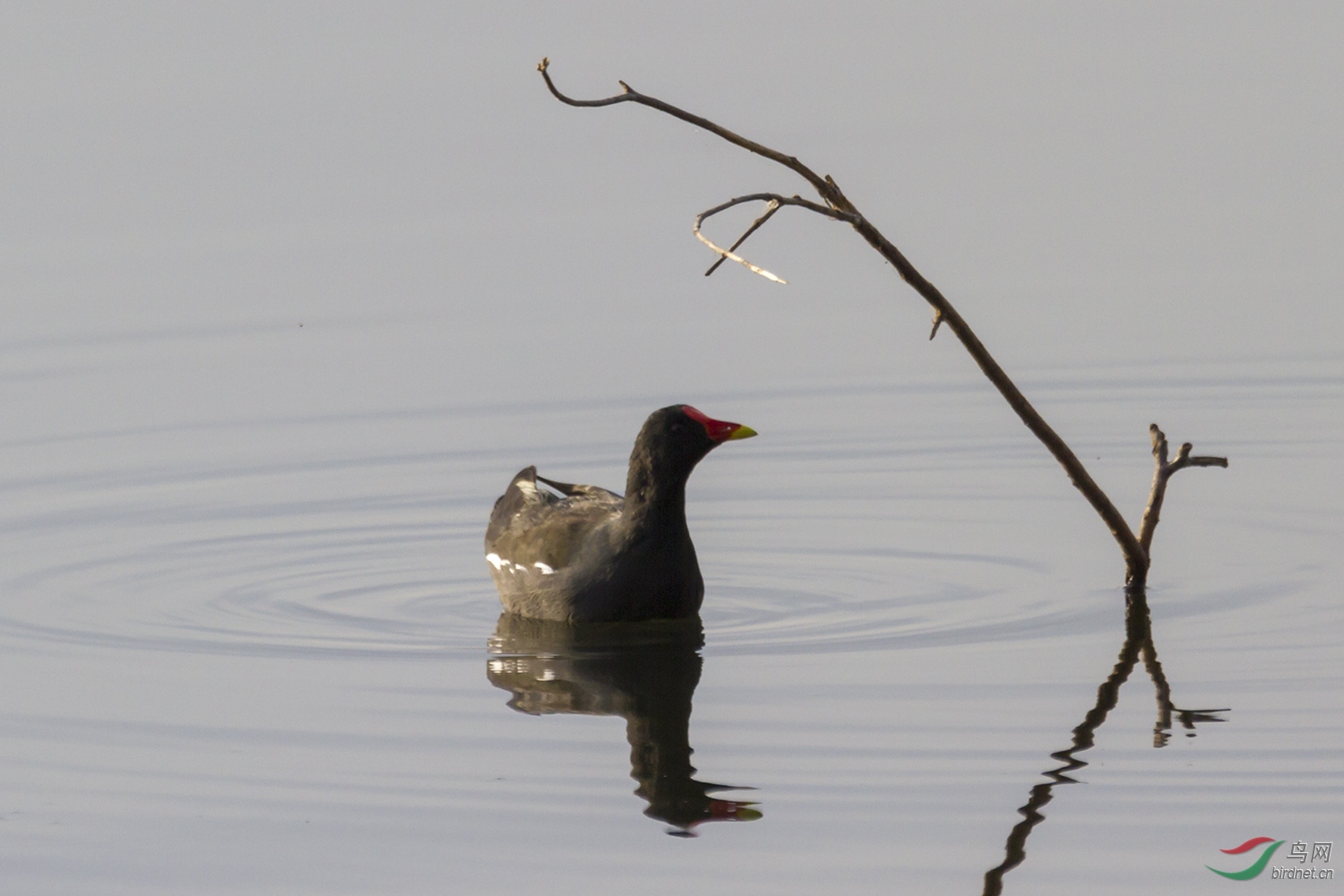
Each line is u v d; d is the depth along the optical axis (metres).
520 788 12.56
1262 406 23.14
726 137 13.23
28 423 22.80
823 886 10.96
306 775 12.87
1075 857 11.24
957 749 12.98
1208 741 12.99
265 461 21.62
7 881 11.35
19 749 13.43
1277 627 15.65
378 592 17.55
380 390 23.95
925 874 11.08
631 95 12.84
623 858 11.41
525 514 17.39
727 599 17.20
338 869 11.37
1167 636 15.52
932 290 14.30
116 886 11.27
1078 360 24.92
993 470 21.39
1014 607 16.56
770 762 12.87
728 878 11.09
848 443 22.39
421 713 14.08
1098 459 21.69
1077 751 12.89
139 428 22.67
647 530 16.23
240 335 25.83
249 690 14.66
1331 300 26.61
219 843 11.81
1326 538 18.44
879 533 19.28
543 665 15.22
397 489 20.80
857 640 15.70
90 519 19.78
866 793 12.26
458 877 11.21
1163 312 26.36
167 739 13.59
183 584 17.77
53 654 15.61
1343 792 12.03
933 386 24.19
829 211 13.44
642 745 13.30
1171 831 11.55
